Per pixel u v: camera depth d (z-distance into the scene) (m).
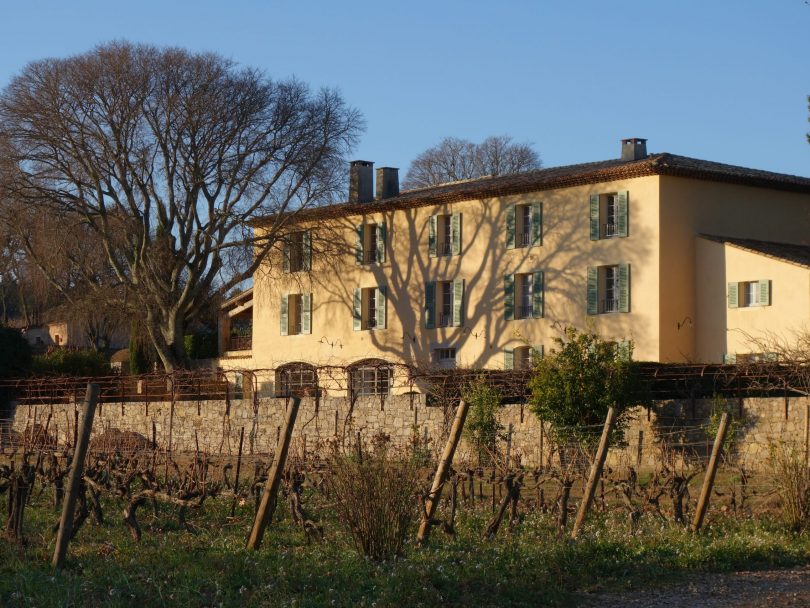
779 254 34.41
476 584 11.60
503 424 27.69
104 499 19.08
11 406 42.94
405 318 43.38
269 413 33.84
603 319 37.00
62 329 71.38
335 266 45.78
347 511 12.98
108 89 42.38
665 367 27.20
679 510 16.23
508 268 40.12
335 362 45.44
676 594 11.77
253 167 43.91
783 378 24.77
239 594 10.88
